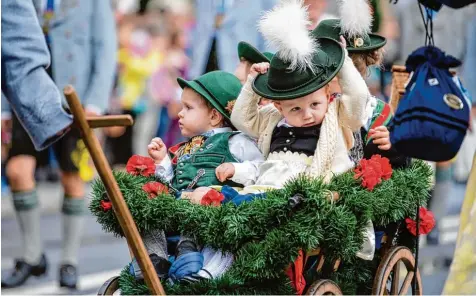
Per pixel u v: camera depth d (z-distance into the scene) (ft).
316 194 20.88
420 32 42.55
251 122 23.75
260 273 20.90
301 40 22.13
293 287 21.59
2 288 34.35
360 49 24.48
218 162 23.67
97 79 34.45
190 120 24.44
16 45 26.55
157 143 23.86
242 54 26.18
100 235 44.09
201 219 21.36
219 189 22.74
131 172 23.02
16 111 25.90
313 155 22.82
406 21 42.27
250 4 37.45
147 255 20.21
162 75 47.83
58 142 34.17
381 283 23.16
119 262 39.04
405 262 24.26
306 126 22.94
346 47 24.50
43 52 26.68
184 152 24.32
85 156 34.32
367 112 23.58
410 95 23.07
